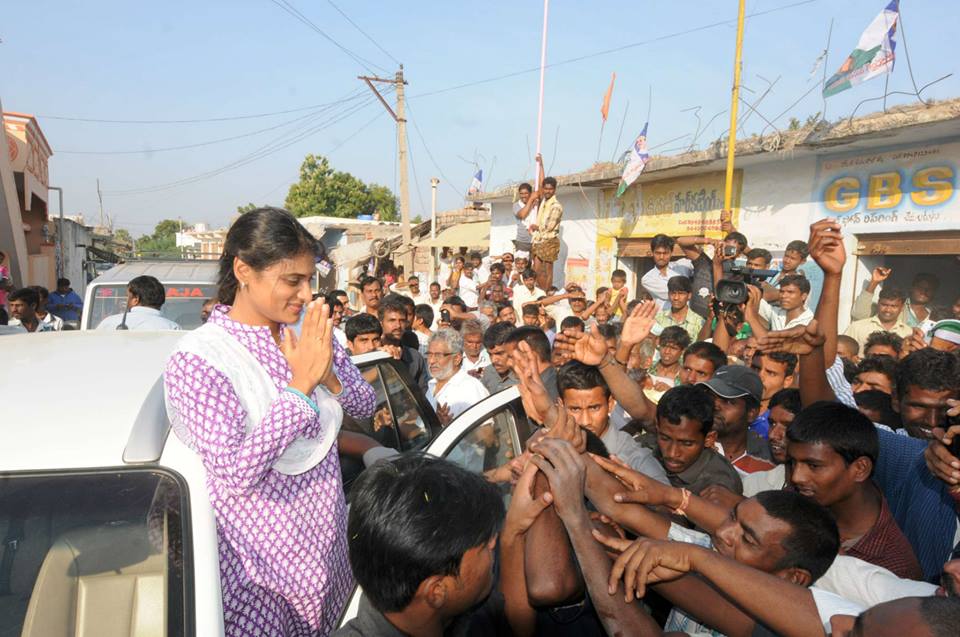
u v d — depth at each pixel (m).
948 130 6.05
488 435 2.61
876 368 3.75
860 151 7.06
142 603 1.60
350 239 26.62
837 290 2.90
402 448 3.61
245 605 1.88
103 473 1.70
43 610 1.60
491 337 4.75
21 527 1.65
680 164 8.33
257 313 2.04
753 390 3.07
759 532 1.73
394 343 5.26
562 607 1.78
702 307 5.96
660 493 1.93
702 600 1.70
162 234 76.06
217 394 1.84
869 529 2.21
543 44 10.70
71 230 24.12
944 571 1.67
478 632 1.69
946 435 2.11
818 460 2.15
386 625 1.41
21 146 14.91
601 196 11.02
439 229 20.69
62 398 1.92
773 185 8.01
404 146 18.89
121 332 2.71
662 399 2.57
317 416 1.88
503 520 1.46
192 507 1.69
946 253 6.39
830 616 1.44
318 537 2.04
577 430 1.95
